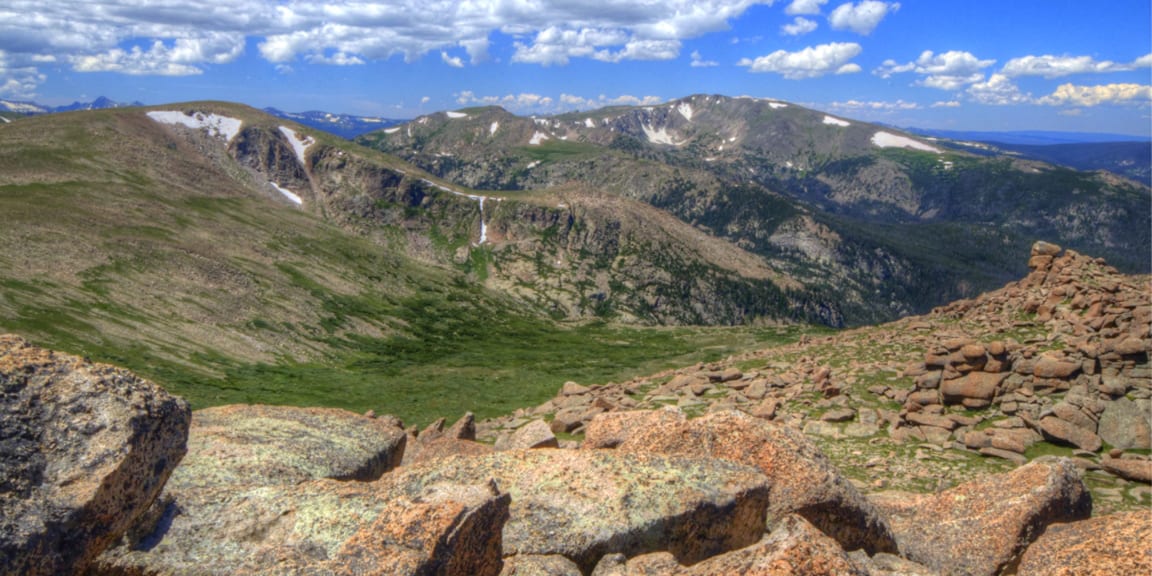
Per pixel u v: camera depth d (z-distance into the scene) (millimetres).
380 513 8914
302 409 16250
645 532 10188
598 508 10445
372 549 8070
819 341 44219
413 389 84562
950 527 13125
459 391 81500
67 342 83625
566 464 11539
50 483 7680
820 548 8031
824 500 12352
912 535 13383
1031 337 32938
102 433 8172
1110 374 27281
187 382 81938
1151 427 24406
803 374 35875
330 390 84688
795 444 13352
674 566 9094
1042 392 27547
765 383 34906
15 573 6969
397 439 15531
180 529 8922
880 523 12828
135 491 8320
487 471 11328
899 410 29547
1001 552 12125
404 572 7699
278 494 9641
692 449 13508
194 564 8352
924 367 32000
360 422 15789
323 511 9227
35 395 8164
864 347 39156
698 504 10625
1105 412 25391
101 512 7820
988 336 35375
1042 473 13156
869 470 23781
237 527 9000
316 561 8195
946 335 37625
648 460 11727
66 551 7543
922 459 24453
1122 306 31656
